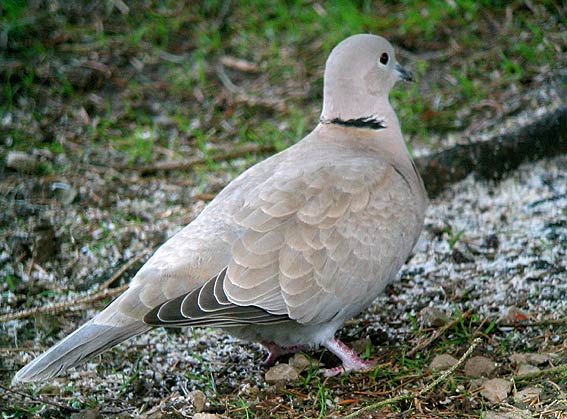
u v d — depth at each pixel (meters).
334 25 15.97
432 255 11.55
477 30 15.59
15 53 15.54
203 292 8.36
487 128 13.73
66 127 14.39
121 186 13.18
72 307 10.80
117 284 11.27
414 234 9.52
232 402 9.03
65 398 9.38
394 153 10.05
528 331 9.90
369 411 8.65
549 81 14.19
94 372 9.77
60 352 8.15
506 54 15.09
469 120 14.00
